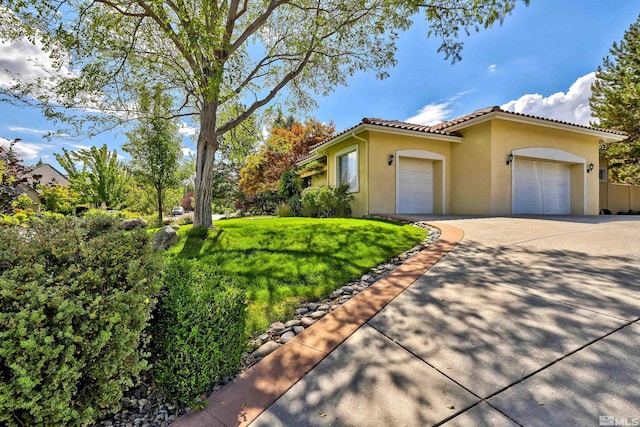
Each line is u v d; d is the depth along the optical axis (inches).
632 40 711.1
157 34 346.6
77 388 82.4
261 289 175.8
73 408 78.0
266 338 130.0
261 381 101.3
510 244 240.1
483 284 158.4
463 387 87.8
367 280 188.5
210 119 332.2
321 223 341.7
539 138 516.1
